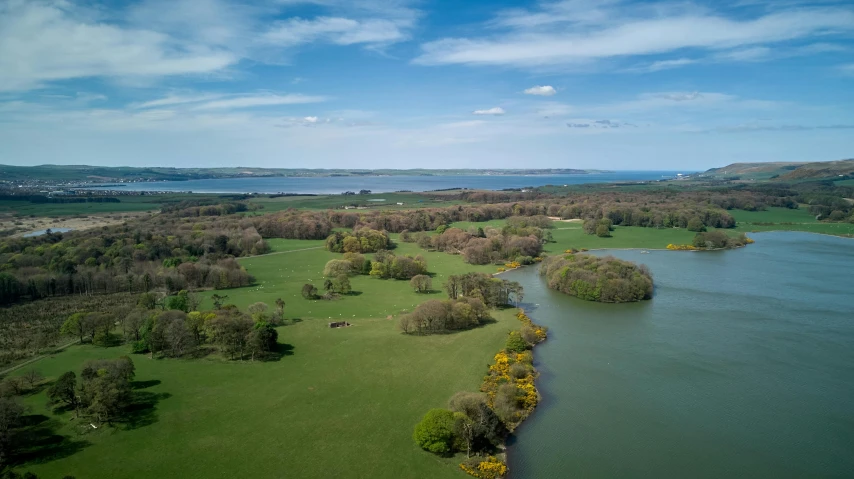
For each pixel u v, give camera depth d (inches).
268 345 5034.5
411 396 4148.6
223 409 3939.5
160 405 3996.1
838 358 5059.1
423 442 3390.7
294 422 3754.9
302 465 3238.2
